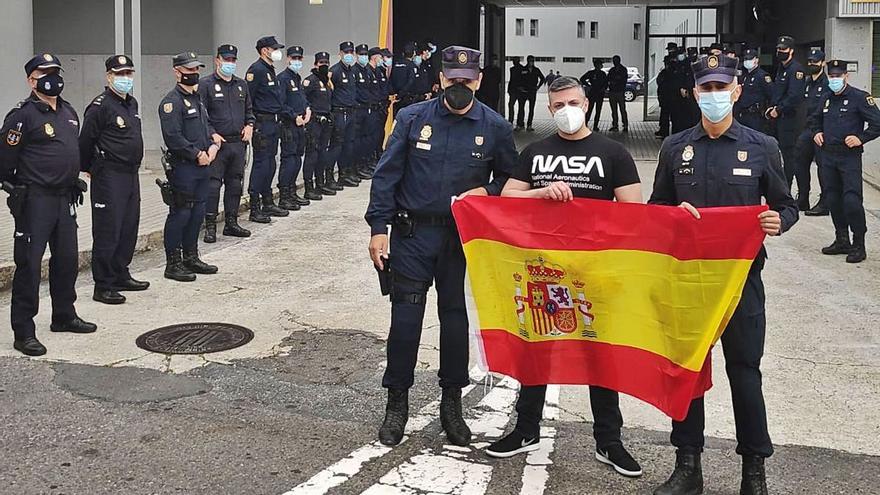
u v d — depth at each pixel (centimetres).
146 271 898
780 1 2325
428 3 2564
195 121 850
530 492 435
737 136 429
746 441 418
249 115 1065
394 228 487
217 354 641
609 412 462
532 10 5822
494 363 477
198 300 788
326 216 1219
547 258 454
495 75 2706
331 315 748
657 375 434
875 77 1702
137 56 1413
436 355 651
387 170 487
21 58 1320
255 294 812
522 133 2559
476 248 470
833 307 789
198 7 1795
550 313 461
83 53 1823
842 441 503
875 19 1691
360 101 1465
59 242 656
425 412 541
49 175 629
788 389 586
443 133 484
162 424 511
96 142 752
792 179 1391
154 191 1352
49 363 611
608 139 462
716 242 411
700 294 416
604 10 5947
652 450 489
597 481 449
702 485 438
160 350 646
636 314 439
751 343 418
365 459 470
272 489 434
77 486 432
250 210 1174
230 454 473
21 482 436
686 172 432
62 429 501
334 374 605
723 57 417
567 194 443
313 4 1689
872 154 1741
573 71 5950
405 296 489
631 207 434
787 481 450
